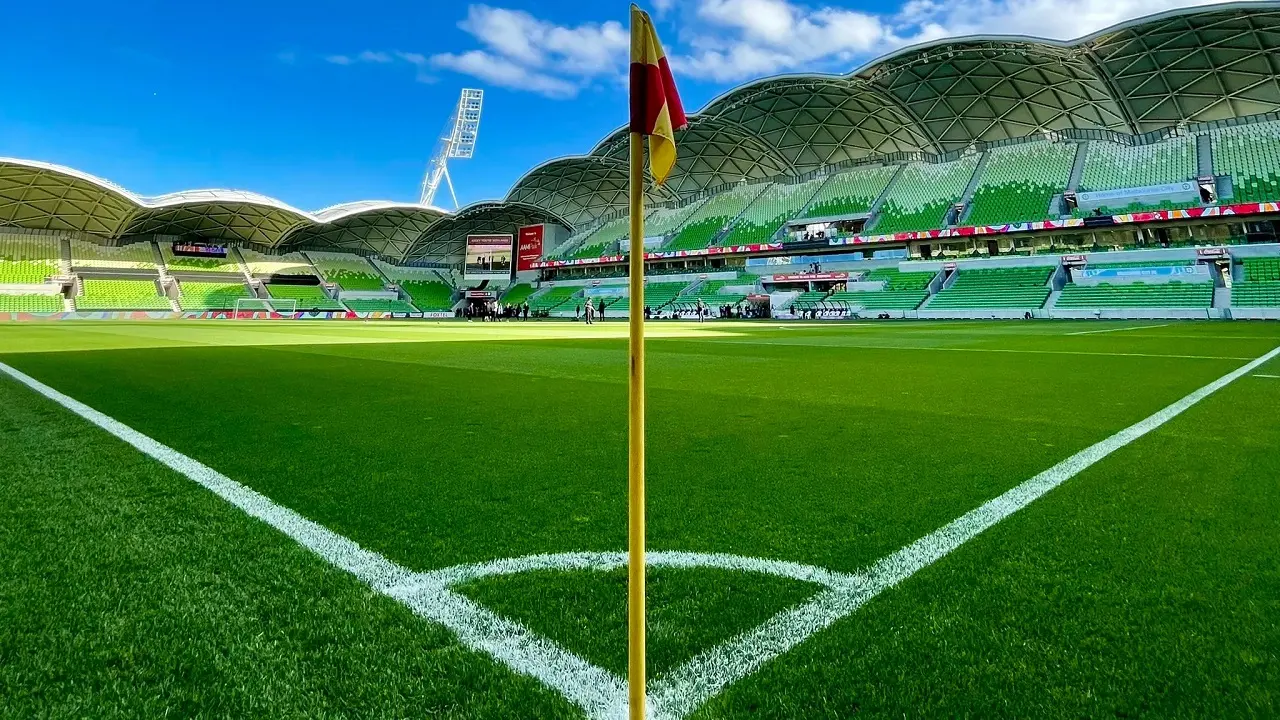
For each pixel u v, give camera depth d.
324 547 2.53
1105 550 2.45
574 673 1.69
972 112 44.62
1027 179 44.50
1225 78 36.25
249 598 2.10
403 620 1.96
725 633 1.88
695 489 3.30
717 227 57.44
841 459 3.90
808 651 1.77
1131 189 38.72
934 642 1.81
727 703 1.55
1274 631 1.83
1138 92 38.19
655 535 2.66
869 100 44.75
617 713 1.53
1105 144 43.56
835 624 1.92
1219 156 38.16
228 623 1.94
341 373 8.87
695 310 50.62
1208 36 32.94
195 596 2.11
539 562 2.39
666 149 1.61
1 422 5.14
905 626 1.90
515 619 1.97
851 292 46.00
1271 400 5.92
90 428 4.89
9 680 1.65
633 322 1.49
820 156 54.91
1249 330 19.84
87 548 2.51
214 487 3.33
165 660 1.75
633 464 1.43
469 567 2.35
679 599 2.09
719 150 56.12
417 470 3.69
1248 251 34.00
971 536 2.61
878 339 17.39
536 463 3.85
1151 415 5.24
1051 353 11.62
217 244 64.31
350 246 72.38
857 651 1.77
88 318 48.72
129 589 2.16
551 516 2.90
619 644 1.82
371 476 3.55
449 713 1.53
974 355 11.47
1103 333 18.84
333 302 63.53
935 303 41.41
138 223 55.66
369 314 64.06
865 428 4.86
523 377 8.43
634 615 1.40
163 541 2.58
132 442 4.40
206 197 52.75
